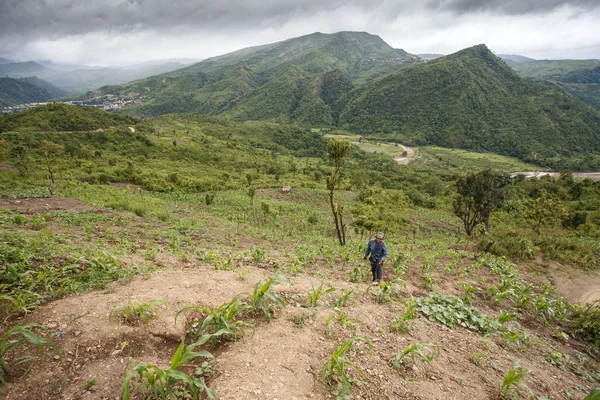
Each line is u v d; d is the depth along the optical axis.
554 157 154.38
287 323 4.50
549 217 33.78
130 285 4.87
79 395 2.75
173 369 2.82
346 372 3.62
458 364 4.45
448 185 73.94
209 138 122.56
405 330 5.08
